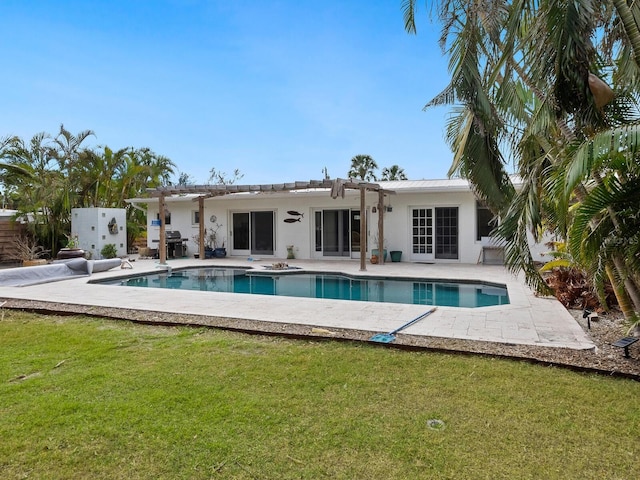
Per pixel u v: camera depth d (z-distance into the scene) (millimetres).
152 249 17844
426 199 14844
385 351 4539
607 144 3088
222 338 5105
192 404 3207
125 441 2684
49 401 3250
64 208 17297
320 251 16562
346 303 7289
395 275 11531
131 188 21547
